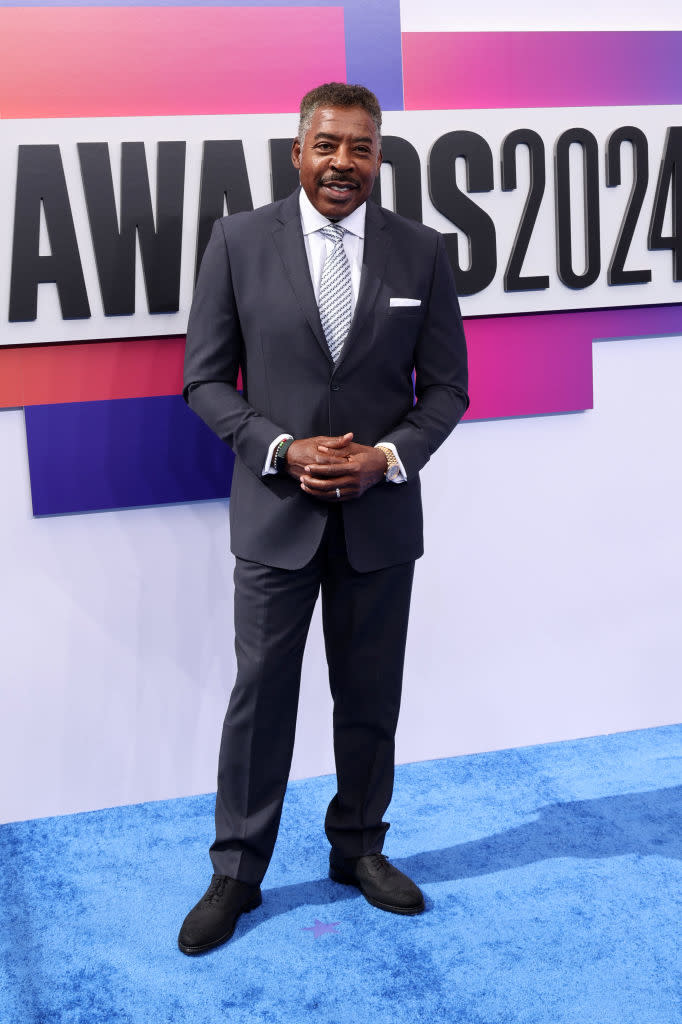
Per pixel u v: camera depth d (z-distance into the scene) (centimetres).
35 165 224
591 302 265
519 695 283
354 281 196
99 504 242
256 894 214
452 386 207
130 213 231
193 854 236
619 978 190
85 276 231
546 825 245
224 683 259
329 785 266
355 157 186
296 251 192
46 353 234
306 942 203
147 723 255
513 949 199
